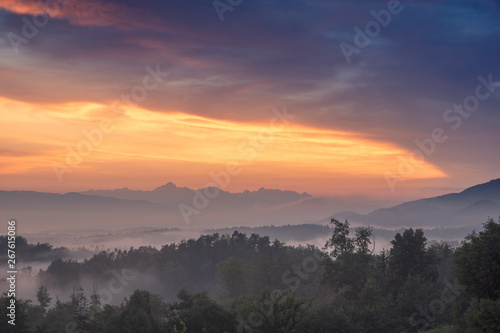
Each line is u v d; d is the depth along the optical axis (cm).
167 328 7738
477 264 5766
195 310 7706
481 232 6153
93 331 8056
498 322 5059
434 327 7588
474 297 5872
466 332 5616
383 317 7725
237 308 7969
